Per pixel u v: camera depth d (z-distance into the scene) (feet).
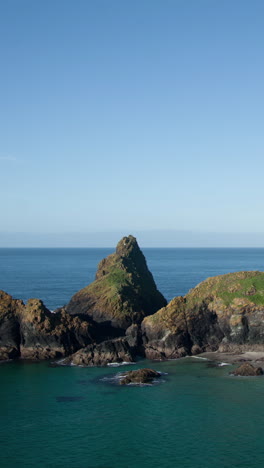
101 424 157.48
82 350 244.83
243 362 236.43
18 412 169.48
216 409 169.48
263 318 253.24
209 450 137.80
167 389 193.26
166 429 152.76
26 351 256.11
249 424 156.04
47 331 255.70
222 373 216.95
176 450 138.10
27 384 203.41
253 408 170.40
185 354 254.68
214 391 189.57
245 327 256.11
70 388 196.85
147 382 202.90
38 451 138.72
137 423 157.69
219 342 264.52
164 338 257.55
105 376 214.90
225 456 134.10
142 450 138.41
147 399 181.06
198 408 170.40
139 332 264.93
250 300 261.44
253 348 254.88
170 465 129.49
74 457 134.72
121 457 134.31
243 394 185.78
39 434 150.30
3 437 148.56
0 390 195.00
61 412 168.76
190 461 131.64
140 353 258.37
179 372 219.82
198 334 264.72
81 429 153.79
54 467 129.29
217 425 155.33
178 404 175.11
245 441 143.43
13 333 260.42
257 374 212.02
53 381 207.62
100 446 141.28
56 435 149.38
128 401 178.91
